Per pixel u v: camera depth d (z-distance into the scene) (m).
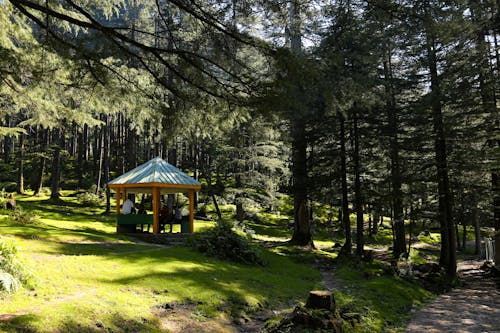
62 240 12.96
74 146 58.53
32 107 12.30
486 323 10.16
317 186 20.22
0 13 8.97
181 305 8.05
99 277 8.60
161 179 17.83
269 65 6.30
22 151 36.53
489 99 18.20
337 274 15.56
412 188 19.66
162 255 12.00
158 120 7.81
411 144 19.78
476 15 17.16
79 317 6.24
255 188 29.70
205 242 14.14
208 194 30.75
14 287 6.69
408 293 13.34
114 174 47.22
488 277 19.75
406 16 6.52
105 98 8.12
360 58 17.78
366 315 9.28
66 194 37.75
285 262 15.88
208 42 6.55
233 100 6.70
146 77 7.68
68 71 7.49
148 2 8.32
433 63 19.02
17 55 7.62
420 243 35.06
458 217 20.97
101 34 6.43
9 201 19.95
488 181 20.39
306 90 6.16
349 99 7.00
